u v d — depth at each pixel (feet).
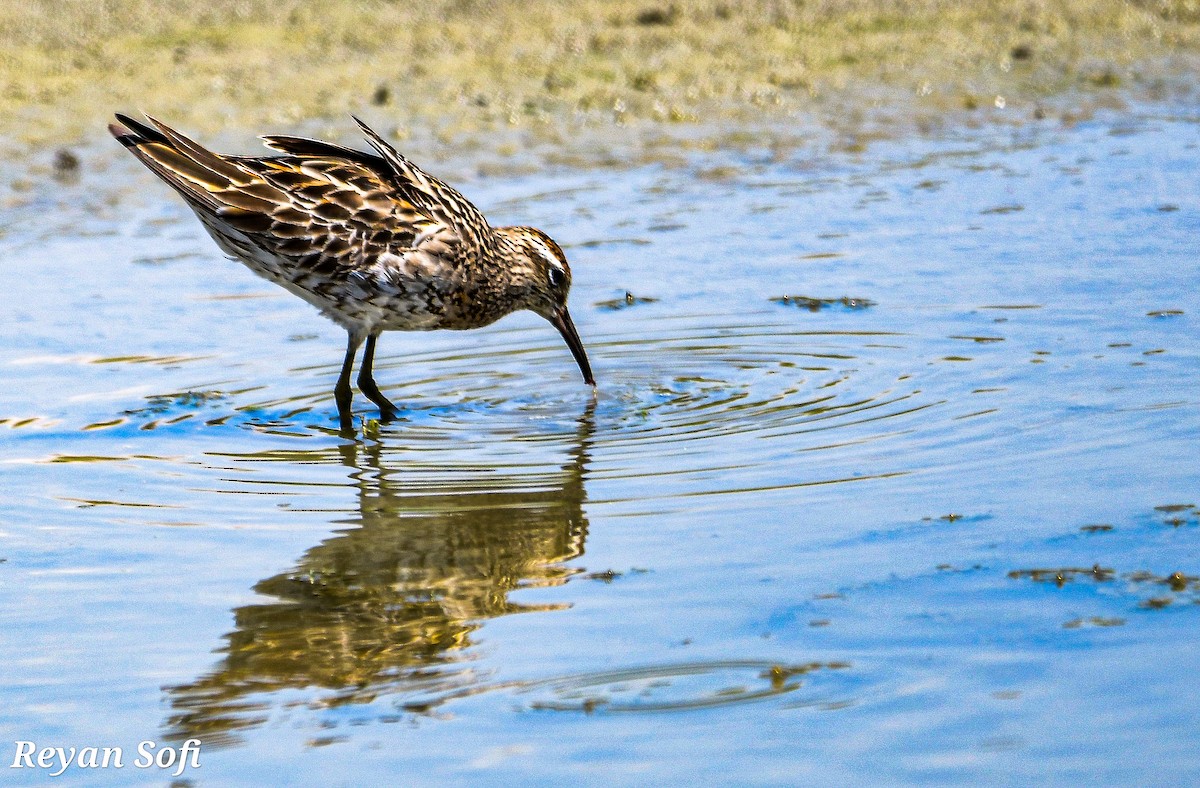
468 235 43.21
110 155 64.64
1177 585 26.99
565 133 69.10
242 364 44.91
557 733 22.89
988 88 75.72
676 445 36.35
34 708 24.32
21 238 56.18
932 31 85.15
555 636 26.11
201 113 70.33
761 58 80.23
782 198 59.47
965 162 63.52
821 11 88.53
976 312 45.57
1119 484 31.89
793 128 69.87
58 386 42.29
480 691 24.31
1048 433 35.22
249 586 28.84
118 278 52.08
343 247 41.14
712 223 56.70
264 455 36.76
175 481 34.76
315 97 72.95
